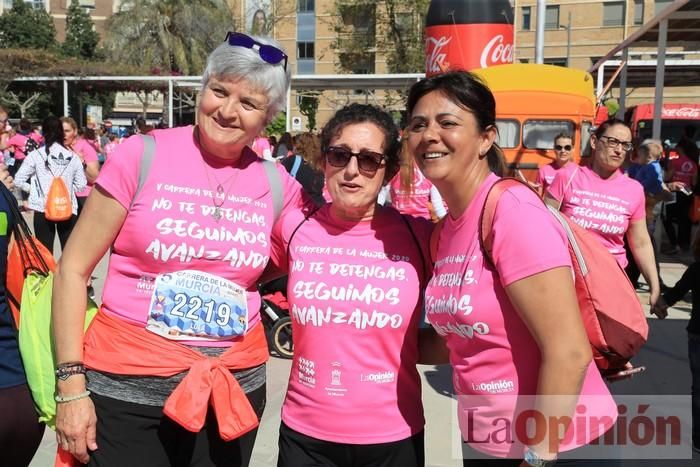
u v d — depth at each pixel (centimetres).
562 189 479
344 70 3953
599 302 214
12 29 4675
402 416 240
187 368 232
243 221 240
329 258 240
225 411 231
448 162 209
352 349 235
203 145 241
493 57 1101
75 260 230
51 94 3139
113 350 230
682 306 824
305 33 4956
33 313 250
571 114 1036
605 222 466
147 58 3725
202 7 3756
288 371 572
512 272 194
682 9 1058
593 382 217
